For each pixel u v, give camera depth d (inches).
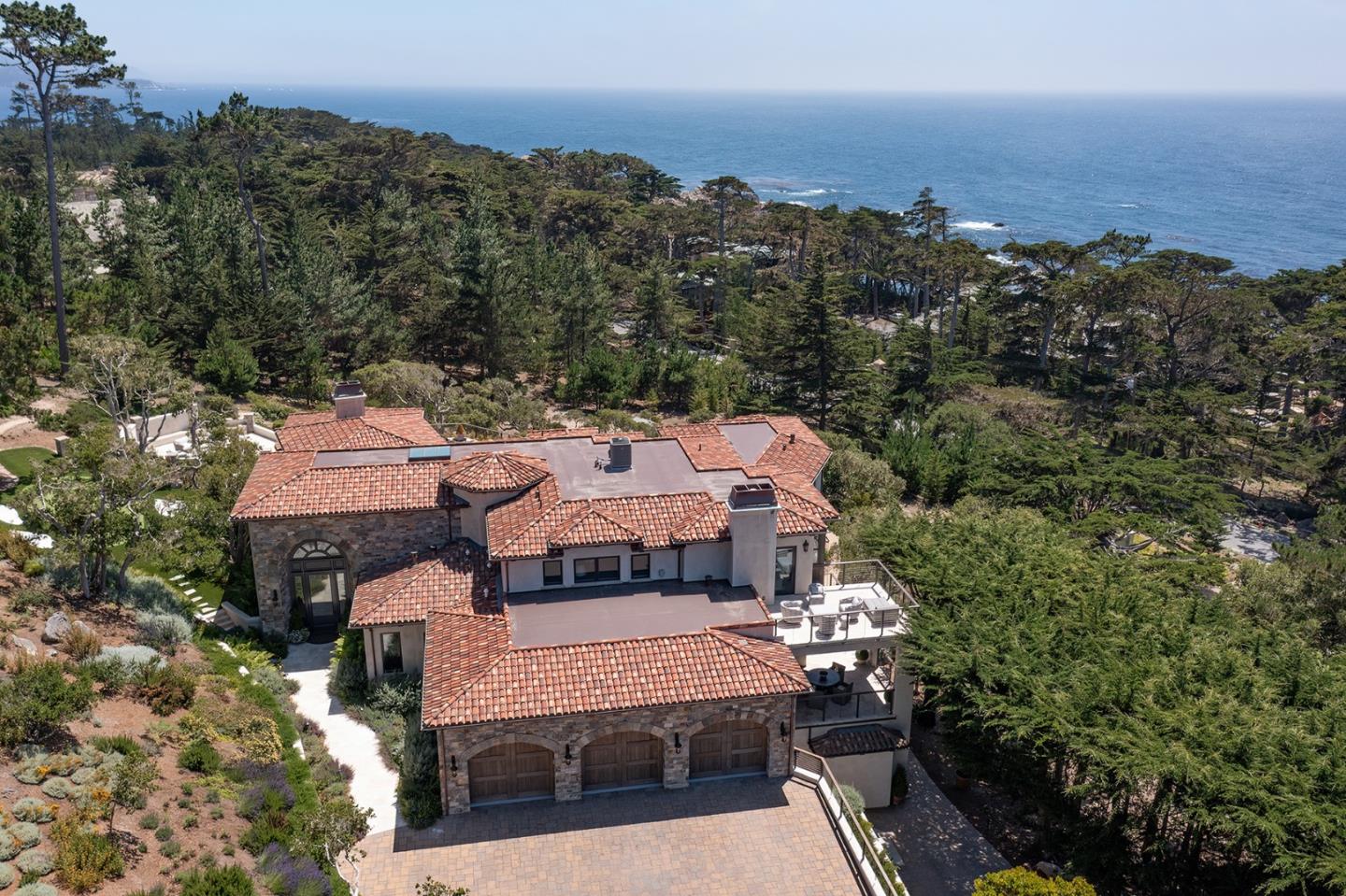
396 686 1321.4
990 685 1162.6
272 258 3750.0
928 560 1461.6
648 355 3651.6
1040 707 1113.4
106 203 3681.1
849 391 3275.1
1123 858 1111.6
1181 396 3403.1
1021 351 4525.1
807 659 1444.4
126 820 906.7
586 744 1108.5
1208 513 2255.2
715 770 1182.3
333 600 1513.3
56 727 979.9
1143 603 1364.4
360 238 3919.8
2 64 2269.9
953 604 1339.8
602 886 994.7
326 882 928.3
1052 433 3265.3
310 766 1158.3
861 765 1283.2
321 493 1454.2
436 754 1151.0
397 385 2733.8
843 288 3403.1
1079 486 2329.0
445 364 3604.8
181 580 1578.5
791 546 1371.8
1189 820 1045.8
